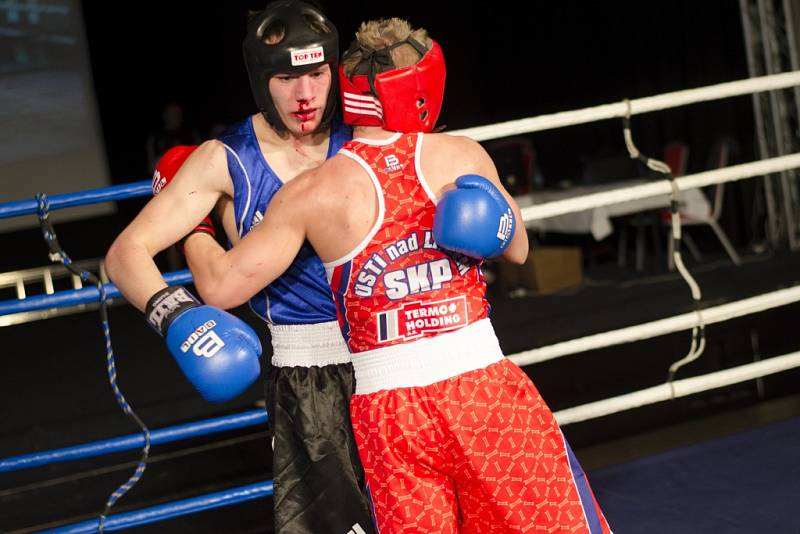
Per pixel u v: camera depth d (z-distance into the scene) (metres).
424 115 1.75
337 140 1.91
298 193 1.72
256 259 1.70
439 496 1.71
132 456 4.10
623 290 6.15
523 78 9.70
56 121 9.12
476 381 1.71
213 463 4.11
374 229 1.70
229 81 9.84
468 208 1.62
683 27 7.95
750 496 2.90
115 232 9.45
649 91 8.37
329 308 1.90
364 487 1.90
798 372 5.02
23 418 4.79
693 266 6.76
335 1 9.62
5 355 6.36
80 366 5.79
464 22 10.05
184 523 3.76
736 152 7.02
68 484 3.96
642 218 6.93
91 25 9.30
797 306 5.21
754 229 7.28
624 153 7.66
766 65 6.43
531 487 1.71
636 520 2.83
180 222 1.81
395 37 1.73
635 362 4.87
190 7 9.61
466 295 1.74
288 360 1.93
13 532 3.69
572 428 4.47
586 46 8.89
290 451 1.91
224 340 1.59
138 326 6.77
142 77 9.58
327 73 1.80
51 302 2.24
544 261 6.37
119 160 9.60
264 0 9.77
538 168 9.39
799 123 6.48
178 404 4.63
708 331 5.01
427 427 1.68
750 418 4.51
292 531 1.88
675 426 4.51
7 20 8.82
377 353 1.72
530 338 5.11
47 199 2.25
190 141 8.29
